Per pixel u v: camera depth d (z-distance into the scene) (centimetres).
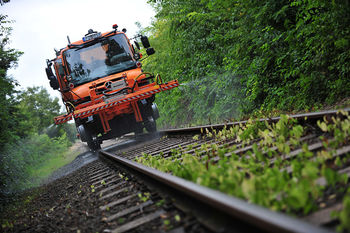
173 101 1486
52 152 3409
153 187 428
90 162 1129
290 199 240
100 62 1138
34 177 1727
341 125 420
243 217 227
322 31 643
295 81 785
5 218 669
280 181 284
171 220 306
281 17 828
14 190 1278
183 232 274
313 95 720
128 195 453
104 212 411
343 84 637
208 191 284
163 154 729
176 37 1477
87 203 494
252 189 257
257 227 222
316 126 493
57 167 1969
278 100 863
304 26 727
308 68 723
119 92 1089
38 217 539
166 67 1709
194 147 696
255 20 897
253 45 923
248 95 1027
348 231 197
